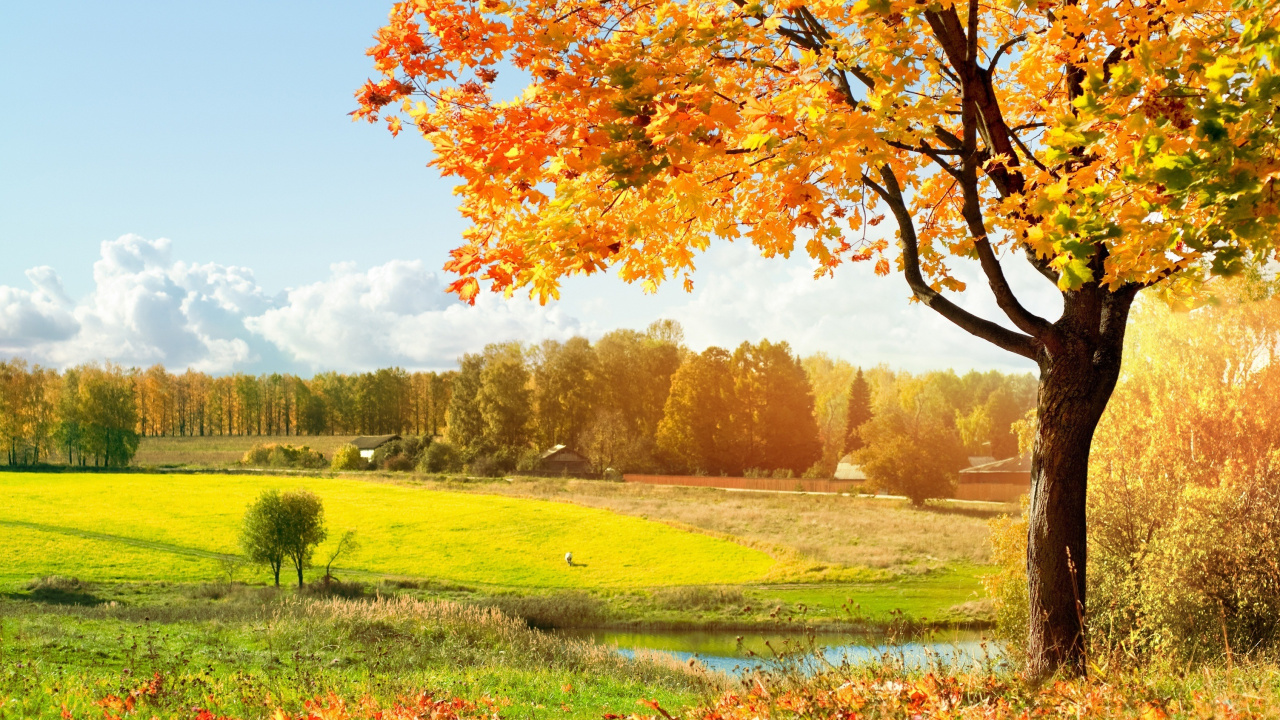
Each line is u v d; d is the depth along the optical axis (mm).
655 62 4391
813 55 4984
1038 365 6551
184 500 54375
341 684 9750
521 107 4801
